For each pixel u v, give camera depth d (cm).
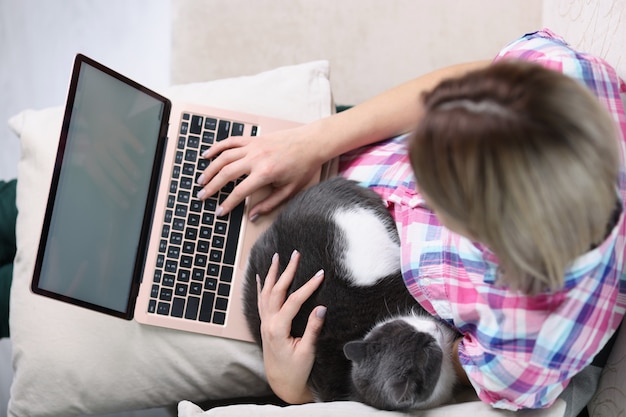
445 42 169
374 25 172
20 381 125
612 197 71
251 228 122
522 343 88
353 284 111
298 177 121
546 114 66
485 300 91
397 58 170
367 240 111
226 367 123
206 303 121
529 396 94
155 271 121
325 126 120
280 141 119
